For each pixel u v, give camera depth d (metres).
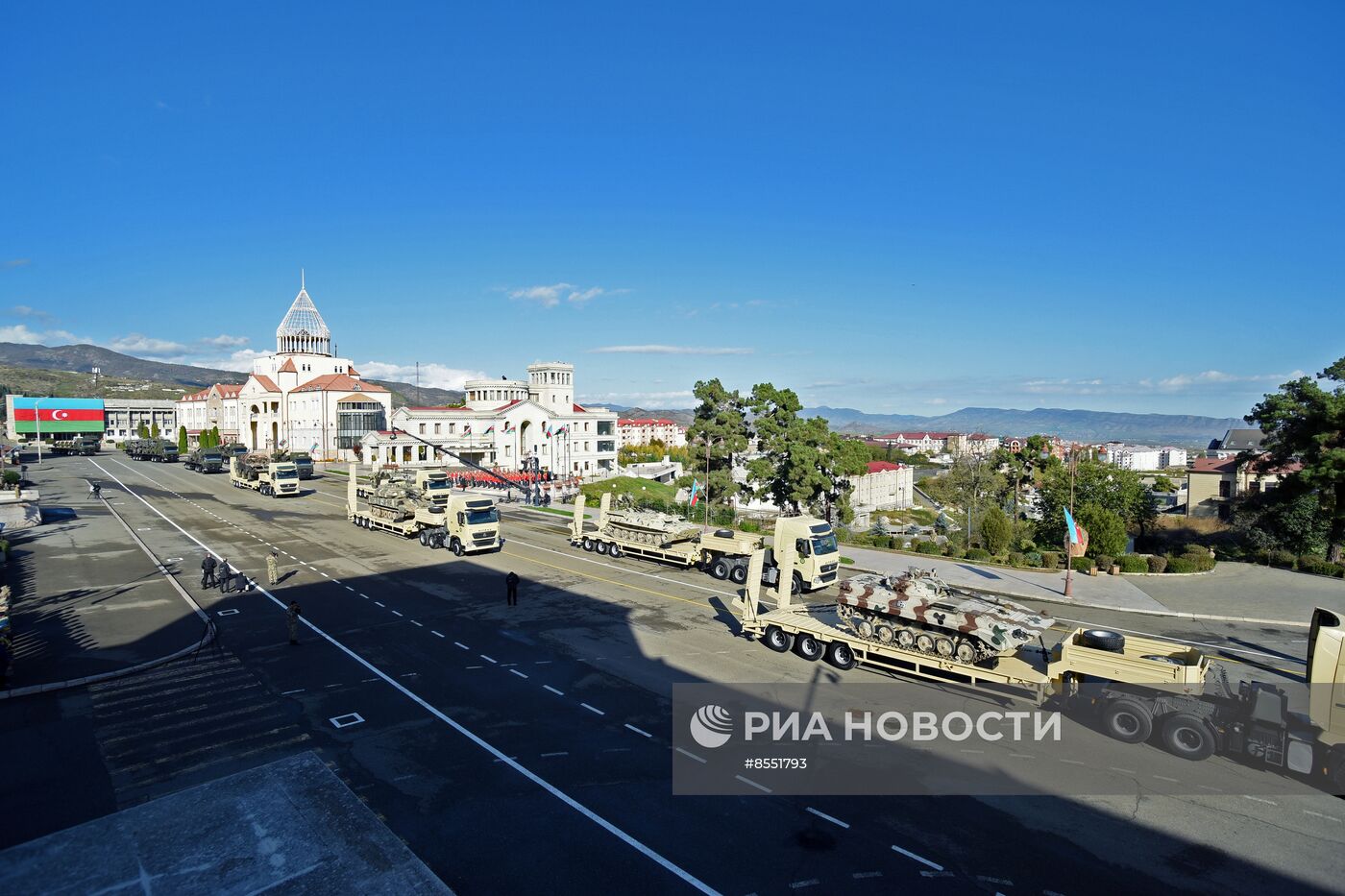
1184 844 12.36
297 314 111.25
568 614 26.45
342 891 6.67
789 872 11.49
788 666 20.91
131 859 7.10
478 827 12.67
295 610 22.72
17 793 13.68
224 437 115.69
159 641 22.77
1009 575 33.81
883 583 20.67
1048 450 56.84
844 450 48.75
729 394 50.12
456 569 34.09
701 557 33.53
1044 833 12.66
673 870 11.52
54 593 28.66
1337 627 14.53
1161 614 27.38
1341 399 35.44
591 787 14.09
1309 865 11.78
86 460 97.56
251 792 8.40
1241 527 44.75
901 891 11.02
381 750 15.57
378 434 88.12
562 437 95.19
